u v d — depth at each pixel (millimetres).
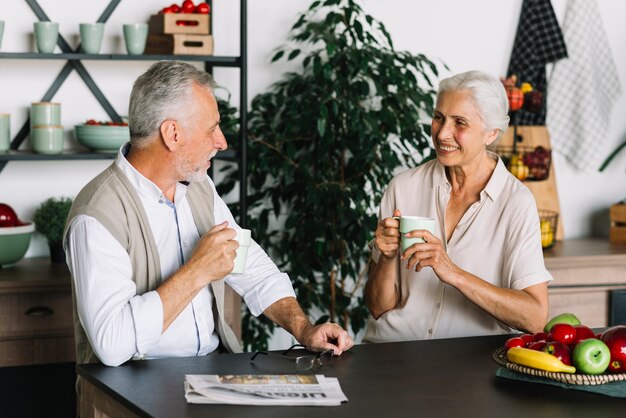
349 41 3711
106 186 2119
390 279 2531
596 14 4055
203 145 2129
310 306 3588
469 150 2441
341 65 3488
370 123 3400
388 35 3494
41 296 3068
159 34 3363
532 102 3807
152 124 2088
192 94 2096
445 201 2562
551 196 4035
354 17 3750
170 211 2221
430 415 1665
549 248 3756
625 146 4168
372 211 3732
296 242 3594
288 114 3521
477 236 2508
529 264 2424
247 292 2381
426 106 3506
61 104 3439
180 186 2244
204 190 2346
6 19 3340
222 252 2041
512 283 2441
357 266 3586
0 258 3152
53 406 3137
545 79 4055
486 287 2324
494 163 2553
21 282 3010
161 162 2133
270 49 3670
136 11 3480
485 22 3963
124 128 3234
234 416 1639
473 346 2162
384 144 3512
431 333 2520
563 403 1743
